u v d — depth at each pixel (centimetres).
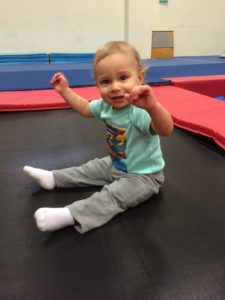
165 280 57
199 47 394
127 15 338
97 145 120
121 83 73
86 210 71
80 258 62
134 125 76
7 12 302
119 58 72
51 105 174
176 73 261
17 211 78
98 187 88
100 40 341
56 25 320
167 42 373
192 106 163
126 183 77
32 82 218
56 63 304
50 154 112
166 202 81
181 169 100
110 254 63
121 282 56
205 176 95
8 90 208
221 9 384
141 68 79
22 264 61
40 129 141
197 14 376
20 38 315
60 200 82
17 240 68
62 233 70
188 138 128
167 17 364
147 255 63
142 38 352
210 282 56
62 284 56
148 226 72
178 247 65
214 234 69
